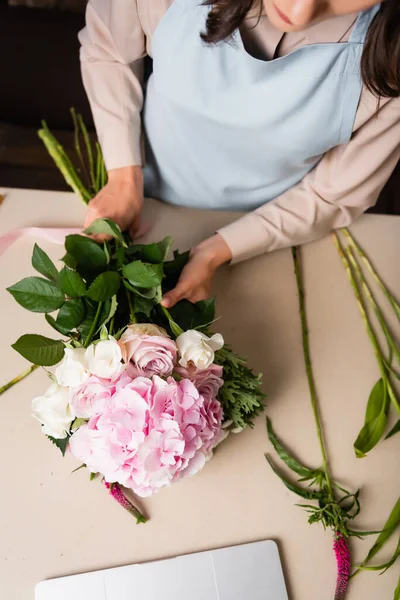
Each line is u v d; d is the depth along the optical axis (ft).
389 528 2.95
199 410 2.44
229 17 2.49
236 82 2.83
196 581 2.81
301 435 3.17
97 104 3.32
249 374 2.92
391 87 2.59
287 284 3.51
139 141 3.38
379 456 3.19
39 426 2.98
